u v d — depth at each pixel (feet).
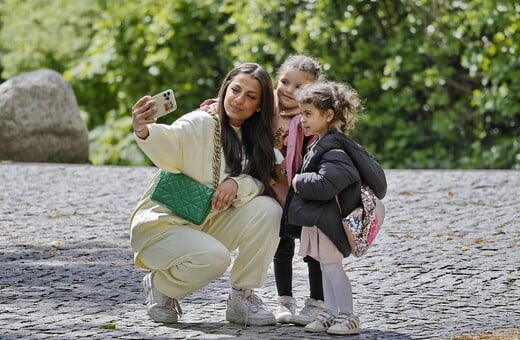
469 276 31.94
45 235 37.96
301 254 24.98
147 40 76.33
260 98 25.63
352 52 68.64
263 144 25.79
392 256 34.63
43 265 32.94
